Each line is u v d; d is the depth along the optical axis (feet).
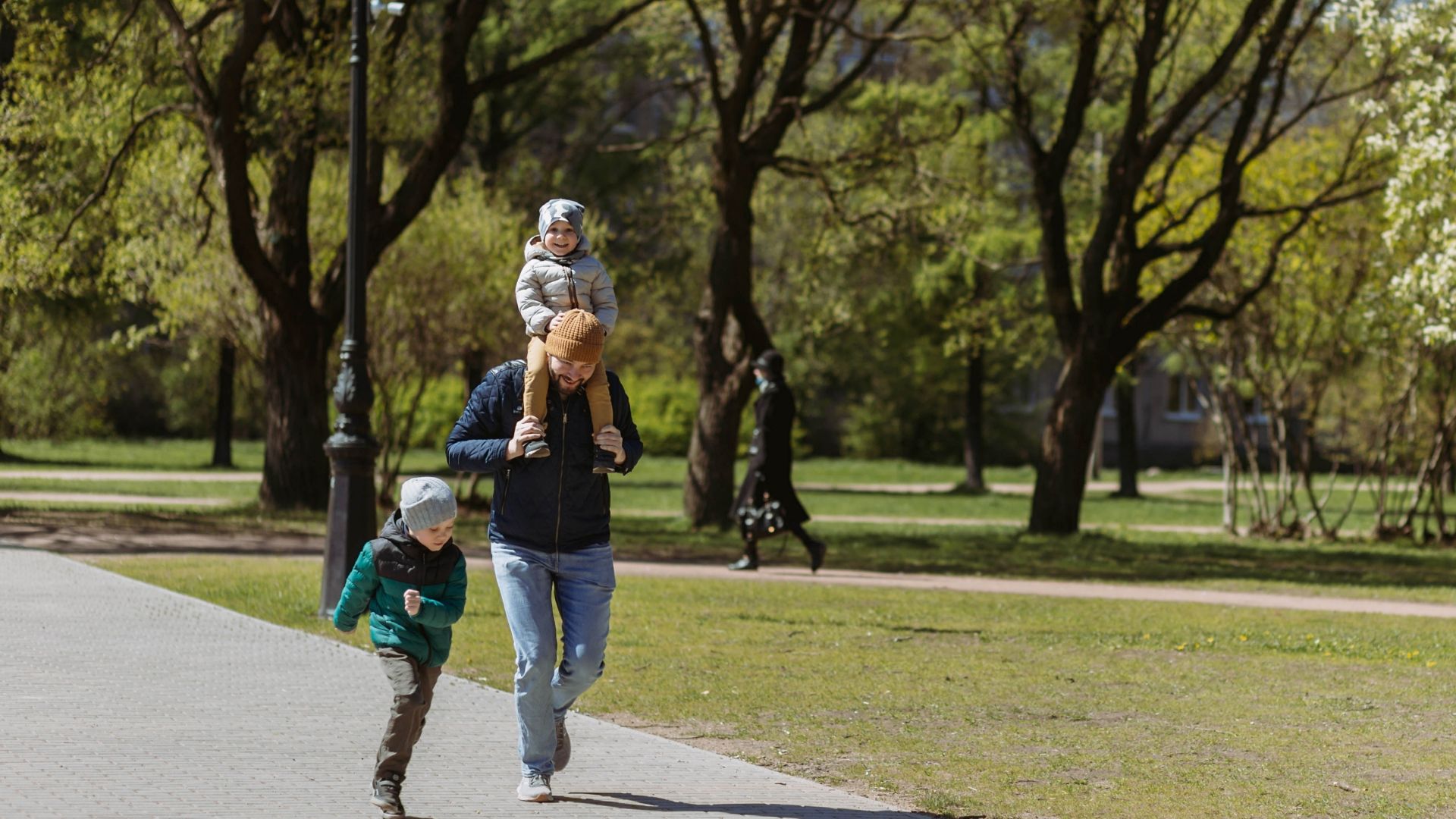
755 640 50.44
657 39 136.15
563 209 26.35
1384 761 32.09
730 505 108.17
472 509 117.19
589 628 26.37
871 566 82.38
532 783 26.17
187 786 26.09
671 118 198.90
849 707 37.99
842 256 132.57
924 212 119.96
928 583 73.05
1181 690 41.52
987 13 105.40
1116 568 85.51
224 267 108.58
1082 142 143.84
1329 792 28.99
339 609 24.98
